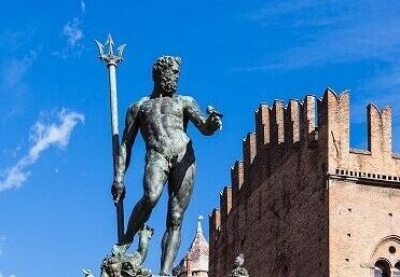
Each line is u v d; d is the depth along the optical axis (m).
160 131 17.81
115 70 18.92
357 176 68.81
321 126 70.06
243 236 79.44
